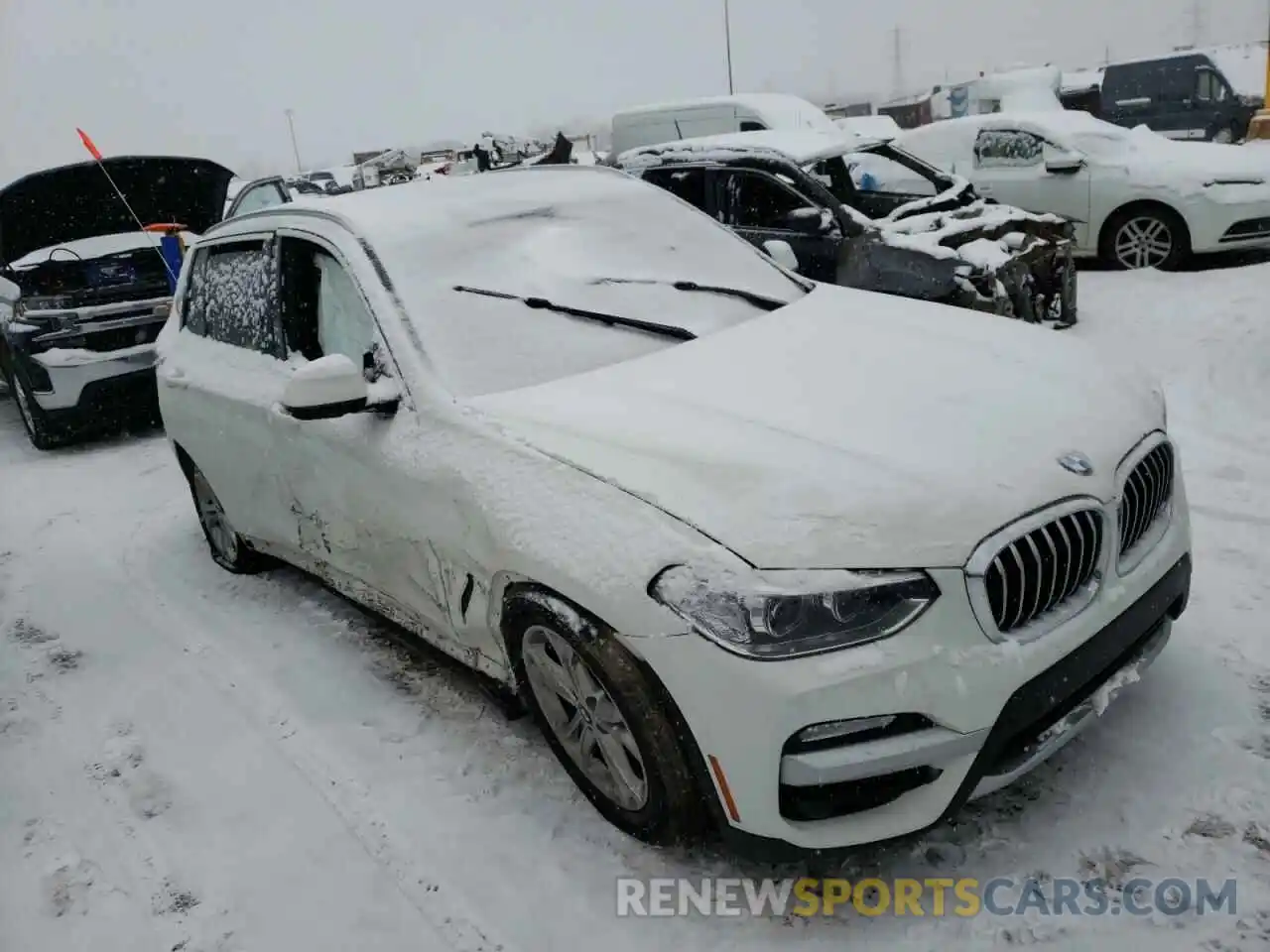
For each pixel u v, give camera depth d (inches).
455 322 128.0
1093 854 97.5
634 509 93.7
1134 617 98.0
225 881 109.1
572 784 116.4
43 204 301.3
